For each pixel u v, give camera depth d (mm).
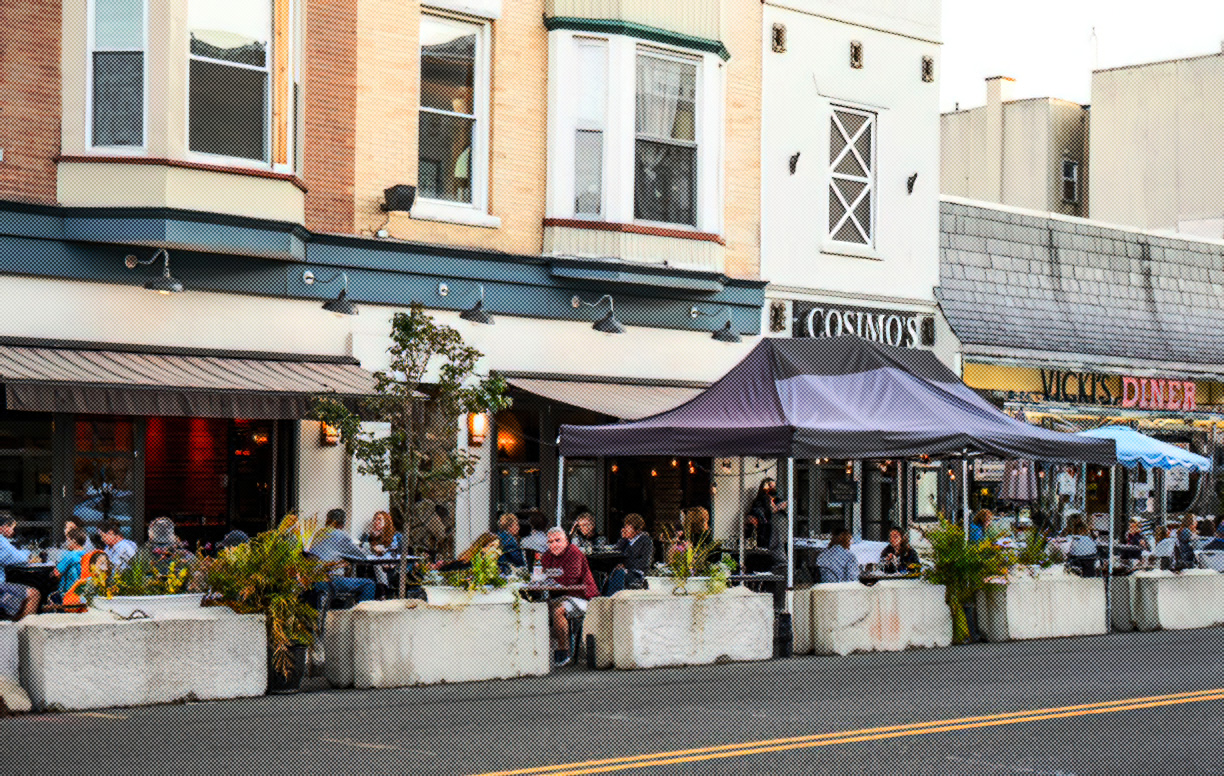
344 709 12125
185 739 10648
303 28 18750
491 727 11266
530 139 20969
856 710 12188
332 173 19125
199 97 17594
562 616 15375
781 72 23594
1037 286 27422
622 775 9453
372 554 17578
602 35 21141
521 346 20734
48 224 17000
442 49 20359
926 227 25641
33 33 17031
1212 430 30047
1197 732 11188
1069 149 43688
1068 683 13883
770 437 16219
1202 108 41344
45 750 10180
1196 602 19922
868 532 25359
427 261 19828
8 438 16969
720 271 22203
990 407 18438
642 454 16797
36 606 13766
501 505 20844
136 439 17859
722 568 15734
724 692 13219
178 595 12680
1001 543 18141
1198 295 30500
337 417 15969
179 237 17281
